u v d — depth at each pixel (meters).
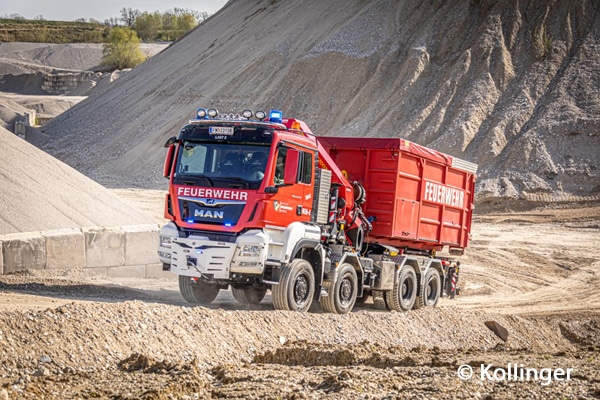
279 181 15.80
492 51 63.34
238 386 10.59
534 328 20.08
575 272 32.94
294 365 12.88
